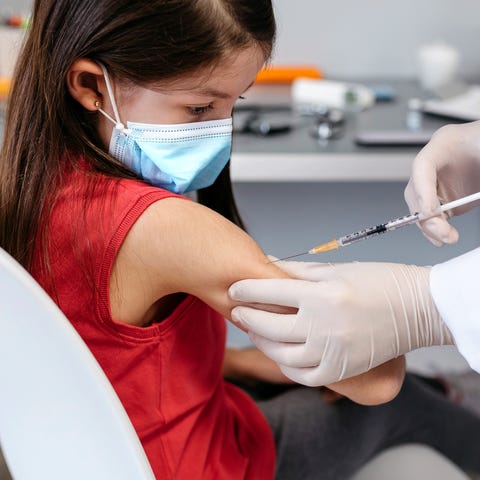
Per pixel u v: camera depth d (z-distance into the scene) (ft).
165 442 3.10
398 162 5.60
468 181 3.51
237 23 2.60
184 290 2.87
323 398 4.08
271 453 3.54
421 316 2.75
